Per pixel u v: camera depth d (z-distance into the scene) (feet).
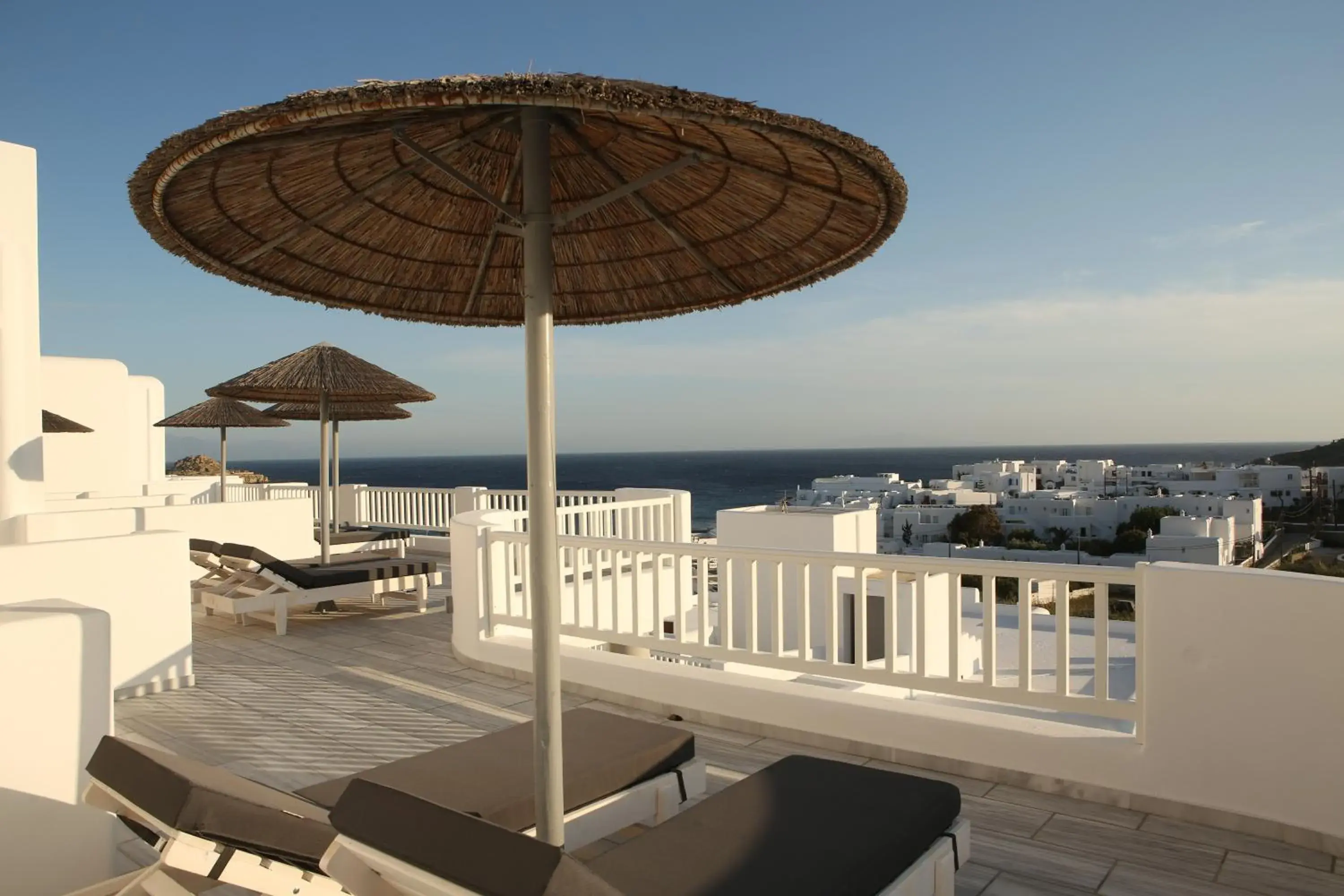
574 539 17.01
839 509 26.66
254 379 25.98
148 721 15.24
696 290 8.74
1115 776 10.96
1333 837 9.57
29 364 23.45
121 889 6.00
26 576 15.79
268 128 4.50
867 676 13.17
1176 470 169.68
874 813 7.54
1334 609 9.56
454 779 8.44
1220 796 10.27
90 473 47.09
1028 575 11.74
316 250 7.82
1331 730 9.59
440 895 4.46
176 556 17.49
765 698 13.85
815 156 5.74
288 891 5.51
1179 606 10.51
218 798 5.37
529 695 16.81
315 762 13.24
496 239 8.56
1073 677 22.52
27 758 8.84
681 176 7.41
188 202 6.24
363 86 4.45
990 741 11.82
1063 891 8.85
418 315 8.88
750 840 7.00
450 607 26.00
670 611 26.63
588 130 6.90
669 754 9.48
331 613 25.73
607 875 6.39
